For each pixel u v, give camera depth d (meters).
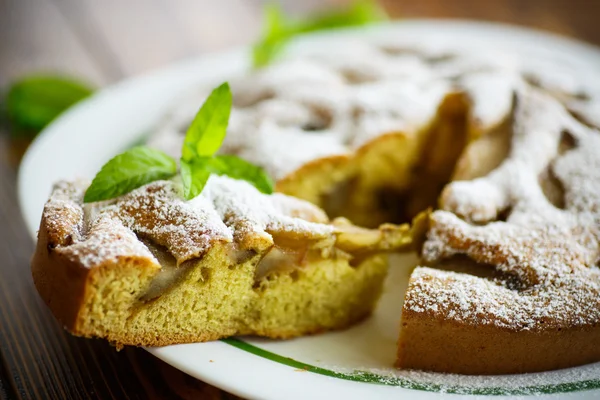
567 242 0.45
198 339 0.45
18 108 0.60
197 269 0.44
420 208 0.53
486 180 0.48
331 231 0.45
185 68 0.61
